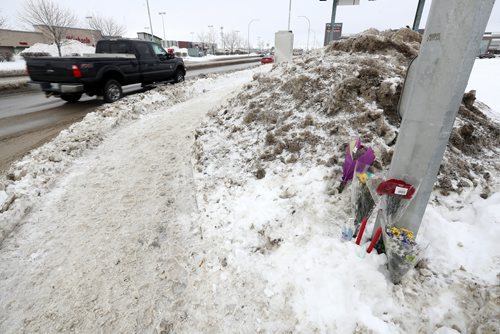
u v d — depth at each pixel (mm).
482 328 1485
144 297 2201
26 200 3318
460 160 2803
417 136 1646
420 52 1564
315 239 2275
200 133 4984
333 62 4309
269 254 2371
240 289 2137
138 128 6148
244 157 3803
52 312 2113
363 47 4496
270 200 2871
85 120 6145
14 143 5449
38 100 9570
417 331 1615
